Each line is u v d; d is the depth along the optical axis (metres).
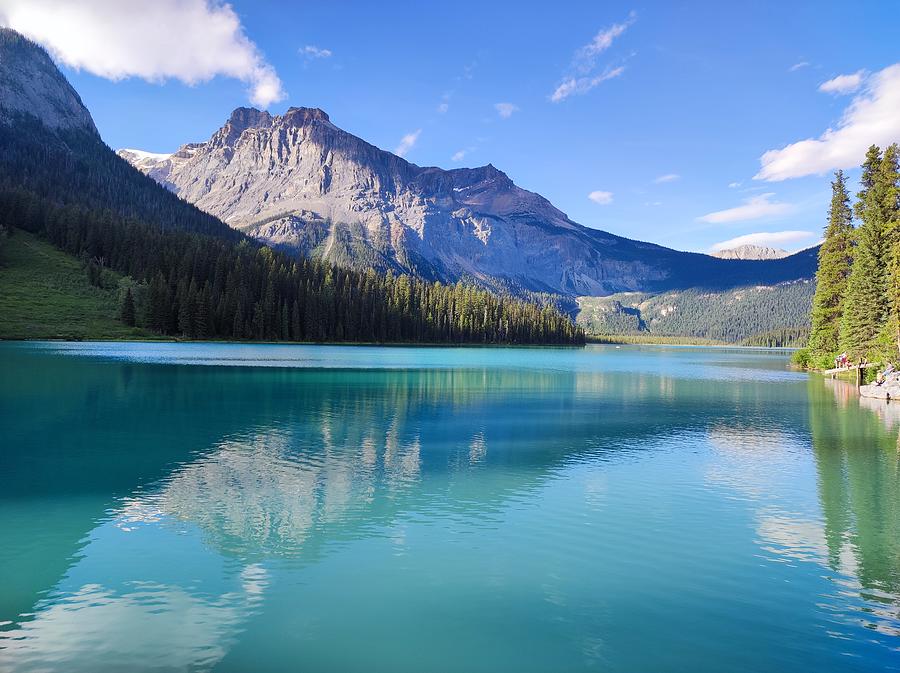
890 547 19.61
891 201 77.56
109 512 22.22
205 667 12.54
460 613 14.98
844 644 13.70
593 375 97.38
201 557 18.22
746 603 15.70
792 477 28.70
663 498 24.98
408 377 83.69
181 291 173.88
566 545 19.58
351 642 13.62
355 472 28.66
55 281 187.12
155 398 53.28
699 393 68.50
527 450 34.59
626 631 14.23
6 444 33.69
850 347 82.12
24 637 13.62
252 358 111.94
